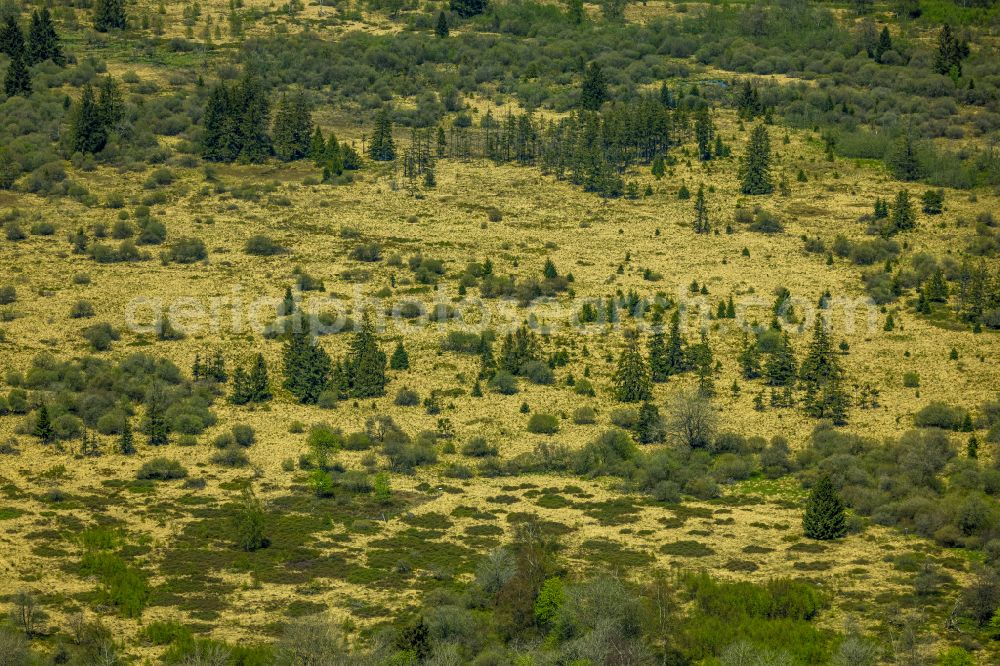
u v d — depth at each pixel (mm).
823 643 135000
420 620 135875
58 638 136250
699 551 164875
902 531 172000
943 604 146500
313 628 132625
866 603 146750
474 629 138750
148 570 157625
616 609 139500
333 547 167000
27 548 161125
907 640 135750
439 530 173625
